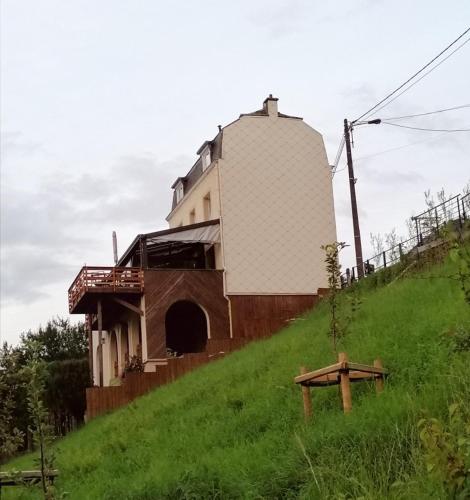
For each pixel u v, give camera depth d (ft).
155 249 122.72
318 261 121.70
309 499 31.96
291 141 125.08
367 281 97.66
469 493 24.00
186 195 135.74
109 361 133.59
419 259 88.33
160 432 58.23
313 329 76.79
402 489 29.12
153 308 113.19
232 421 51.60
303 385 45.57
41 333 182.50
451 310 53.06
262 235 120.26
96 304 119.14
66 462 58.23
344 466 32.94
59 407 122.52
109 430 70.64
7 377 36.58
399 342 51.49
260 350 78.13
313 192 124.16
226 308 116.47
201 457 44.57
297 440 36.99
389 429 34.83
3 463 82.17
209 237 118.62
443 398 36.17
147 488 38.70
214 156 124.67
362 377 45.06
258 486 34.73
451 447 23.54
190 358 95.14
